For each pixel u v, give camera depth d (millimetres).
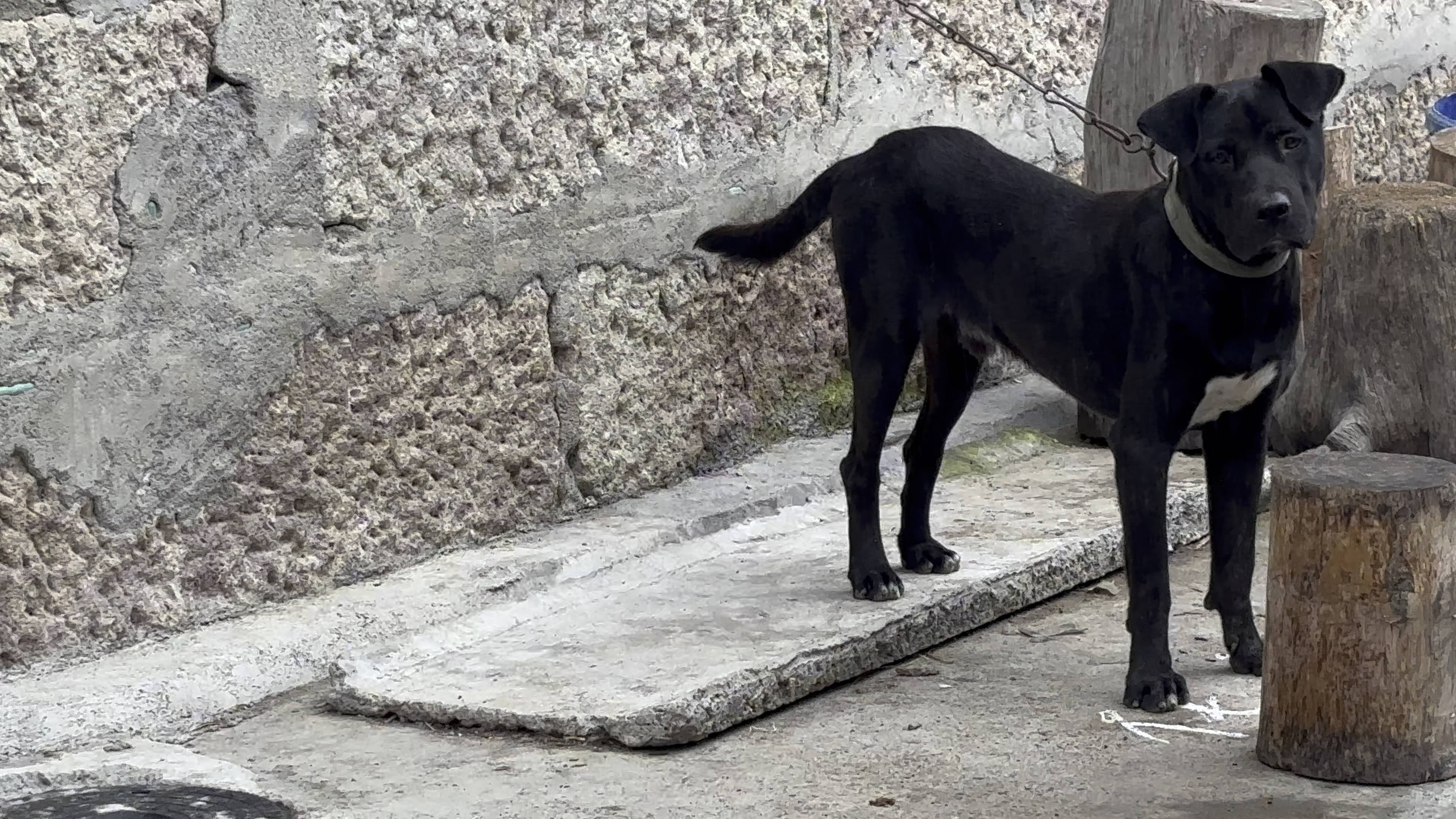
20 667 5387
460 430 6633
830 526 7234
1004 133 8961
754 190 7758
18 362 5289
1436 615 4684
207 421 5805
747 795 4766
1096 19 9398
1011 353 5898
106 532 5578
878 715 5395
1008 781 4820
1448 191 7781
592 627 6000
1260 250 4867
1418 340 7500
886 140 6160
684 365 7508
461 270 6559
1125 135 6074
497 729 5262
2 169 5230
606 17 7043
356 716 5445
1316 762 4789
